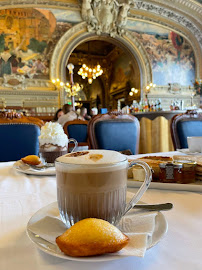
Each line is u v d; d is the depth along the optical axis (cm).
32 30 938
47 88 955
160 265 31
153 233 35
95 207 39
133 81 1193
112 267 30
